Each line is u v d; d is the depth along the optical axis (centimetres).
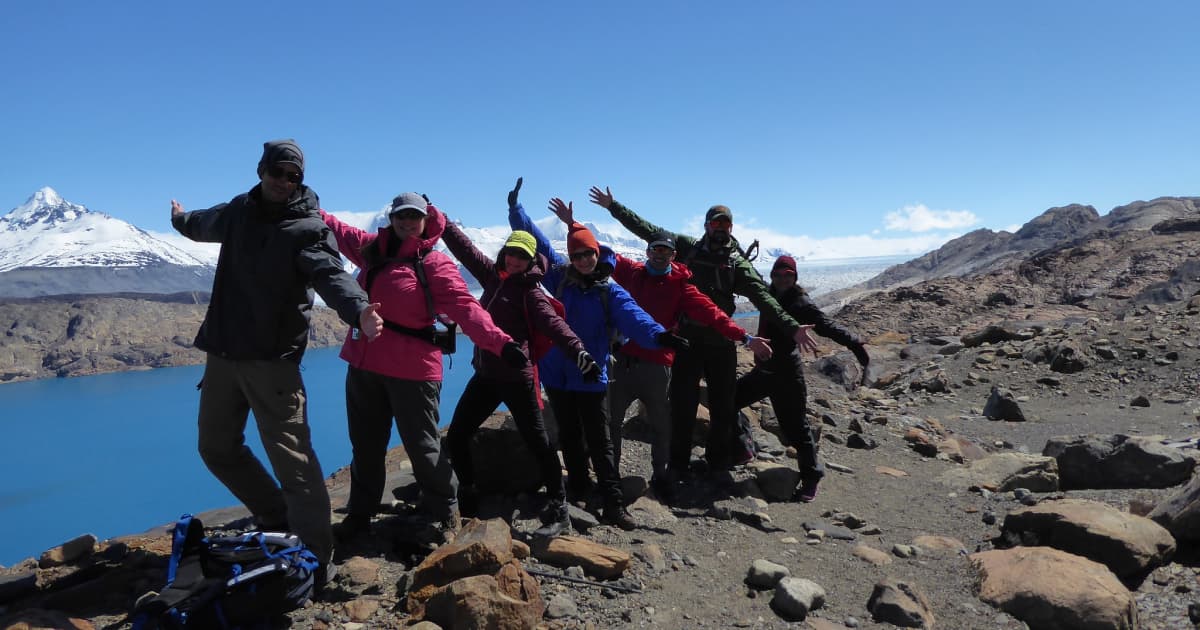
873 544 433
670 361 479
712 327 475
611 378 477
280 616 290
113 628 284
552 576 345
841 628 313
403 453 629
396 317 348
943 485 564
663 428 485
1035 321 1800
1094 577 315
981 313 2000
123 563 344
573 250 417
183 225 333
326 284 293
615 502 429
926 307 2098
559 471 407
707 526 452
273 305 300
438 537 361
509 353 339
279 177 291
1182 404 879
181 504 1143
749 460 571
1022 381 1070
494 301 395
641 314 416
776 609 333
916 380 1094
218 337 303
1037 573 331
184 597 266
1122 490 500
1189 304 1324
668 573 372
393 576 340
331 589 321
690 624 314
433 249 353
